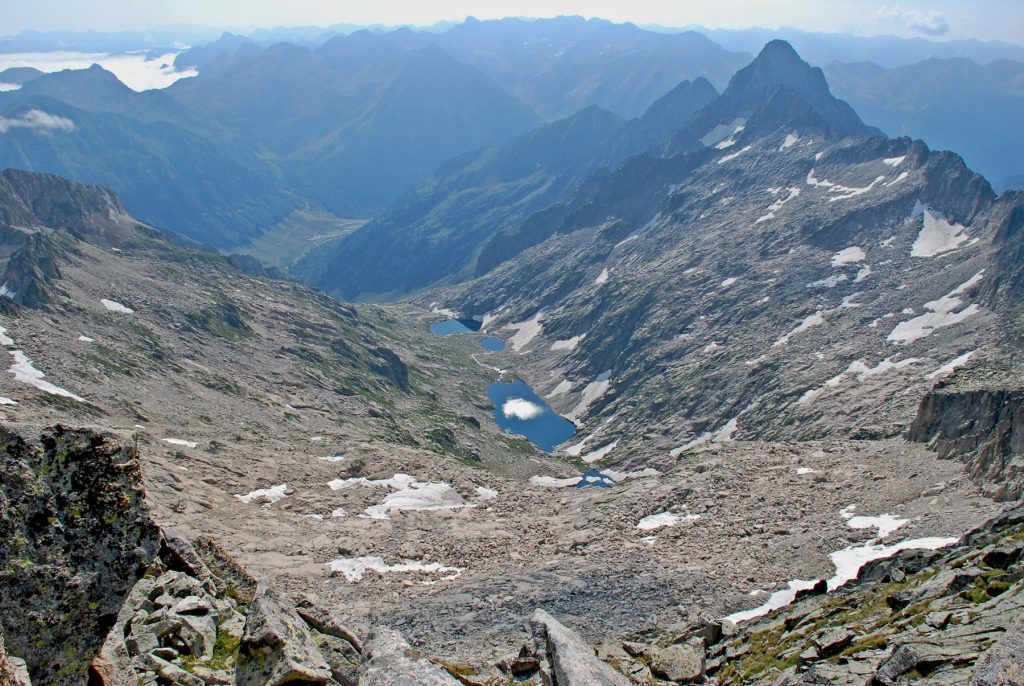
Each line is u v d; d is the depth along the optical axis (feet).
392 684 53.01
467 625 178.19
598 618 179.42
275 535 261.65
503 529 279.90
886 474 280.51
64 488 50.26
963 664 70.44
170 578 68.59
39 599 47.21
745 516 260.01
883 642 90.99
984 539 125.80
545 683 70.59
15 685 41.81
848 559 206.69
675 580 199.93
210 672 58.13
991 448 252.42
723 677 105.81
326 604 199.82
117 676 50.65
